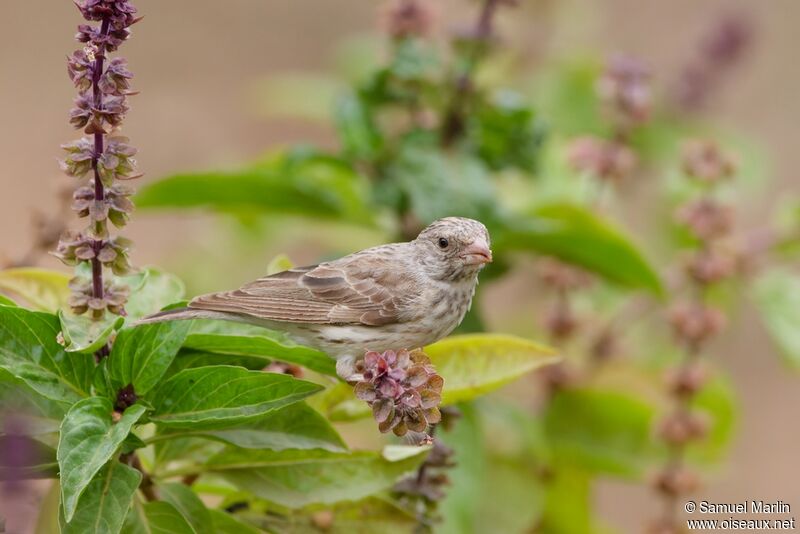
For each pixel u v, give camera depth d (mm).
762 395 21891
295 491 8305
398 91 11992
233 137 23641
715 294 14047
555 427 13383
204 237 17000
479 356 8867
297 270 9906
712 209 12047
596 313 14266
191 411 7590
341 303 9883
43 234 10703
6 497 7371
